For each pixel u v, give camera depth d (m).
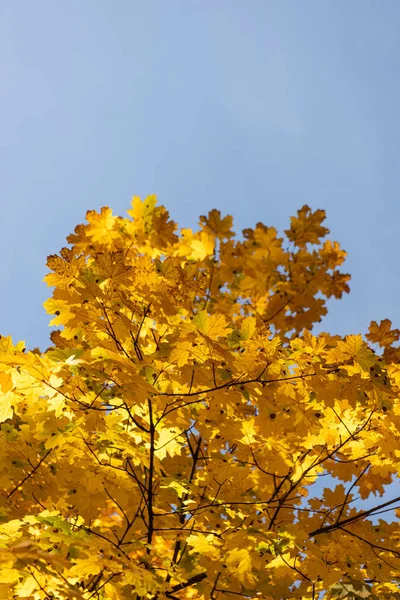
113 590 2.61
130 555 3.15
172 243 4.38
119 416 2.85
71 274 2.47
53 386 2.49
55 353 2.56
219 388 2.53
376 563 2.97
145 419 3.00
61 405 2.55
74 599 2.29
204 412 2.77
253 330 2.51
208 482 3.00
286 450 2.90
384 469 2.97
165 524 3.20
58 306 2.52
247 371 2.47
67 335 2.62
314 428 2.61
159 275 2.73
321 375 2.48
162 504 3.31
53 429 2.68
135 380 2.42
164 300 2.58
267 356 2.43
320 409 2.86
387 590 2.96
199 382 2.55
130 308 2.58
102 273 2.47
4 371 2.44
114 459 2.83
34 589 2.30
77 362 2.41
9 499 3.00
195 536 2.86
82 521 2.94
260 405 2.53
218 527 2.94
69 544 2.24
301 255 5.17
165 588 2.48
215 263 4.95
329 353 2.46
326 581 2.77
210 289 4.95
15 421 3.25
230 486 3.00
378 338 3.35
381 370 2.45
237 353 2.43
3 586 2.24
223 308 4.68
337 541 3.04
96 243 4.28
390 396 2.52
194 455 3.51
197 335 2.39
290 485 3.20
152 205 4.39
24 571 2.25
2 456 2.82
